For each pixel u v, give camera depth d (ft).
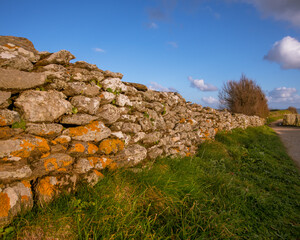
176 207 8.16
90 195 7.13
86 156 8.20
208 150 17.53
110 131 9.50
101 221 6.23
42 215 5.78
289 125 64.85
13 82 6.19
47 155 6.71
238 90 59.21
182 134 15.93
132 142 11.00
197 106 20.86
